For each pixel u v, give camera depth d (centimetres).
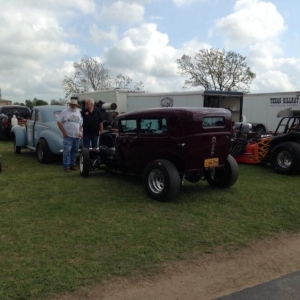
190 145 610
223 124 646
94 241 459
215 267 404
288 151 914
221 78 4100
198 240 473
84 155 823
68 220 535
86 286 352
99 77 4666
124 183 776
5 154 1229
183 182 714
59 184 762
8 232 484
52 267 386
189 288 357
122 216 558
